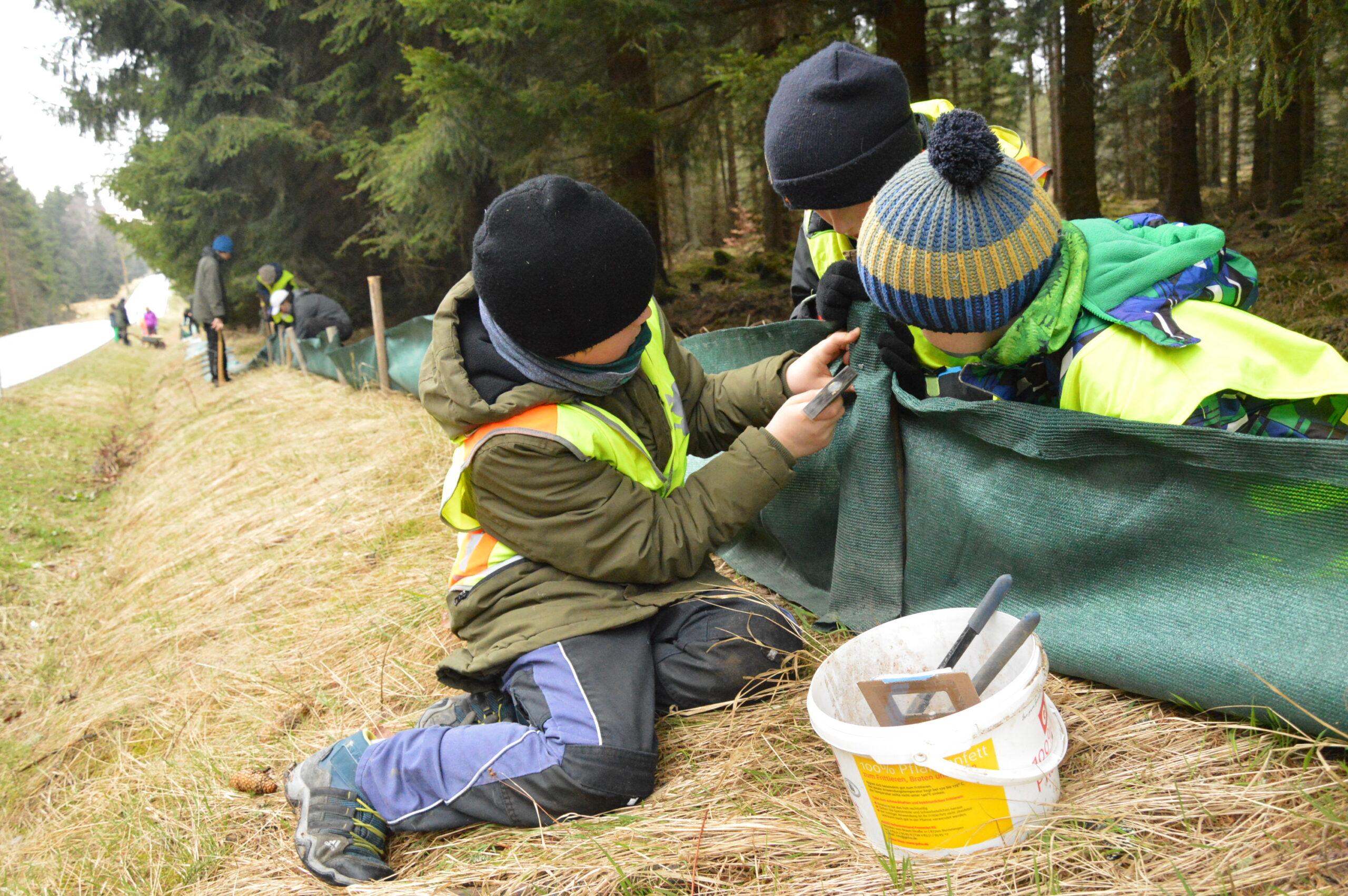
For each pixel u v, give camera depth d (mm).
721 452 2330
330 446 5391
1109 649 1702
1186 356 1566
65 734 3061
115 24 13141
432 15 6352
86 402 13016
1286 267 7012
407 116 10969
